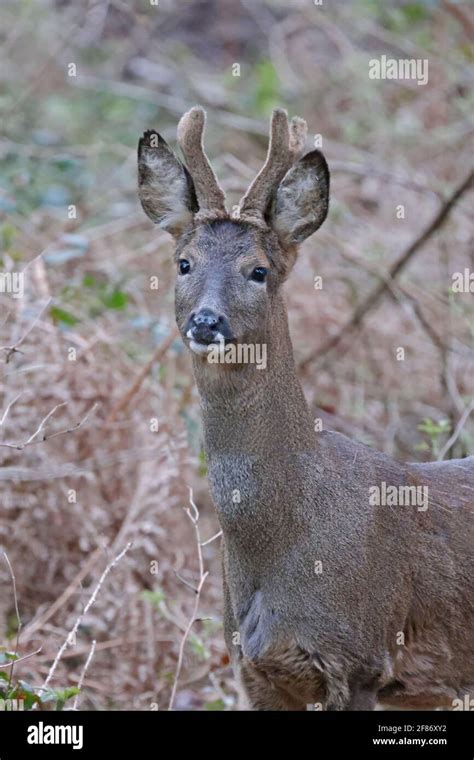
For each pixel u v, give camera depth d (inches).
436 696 355.6
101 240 593.6
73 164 613.9
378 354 561.9
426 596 345.7
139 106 759.7
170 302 552.4
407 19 732.7
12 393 462.3
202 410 335.0
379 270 551.8
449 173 649.0
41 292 488.1
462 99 663.8
